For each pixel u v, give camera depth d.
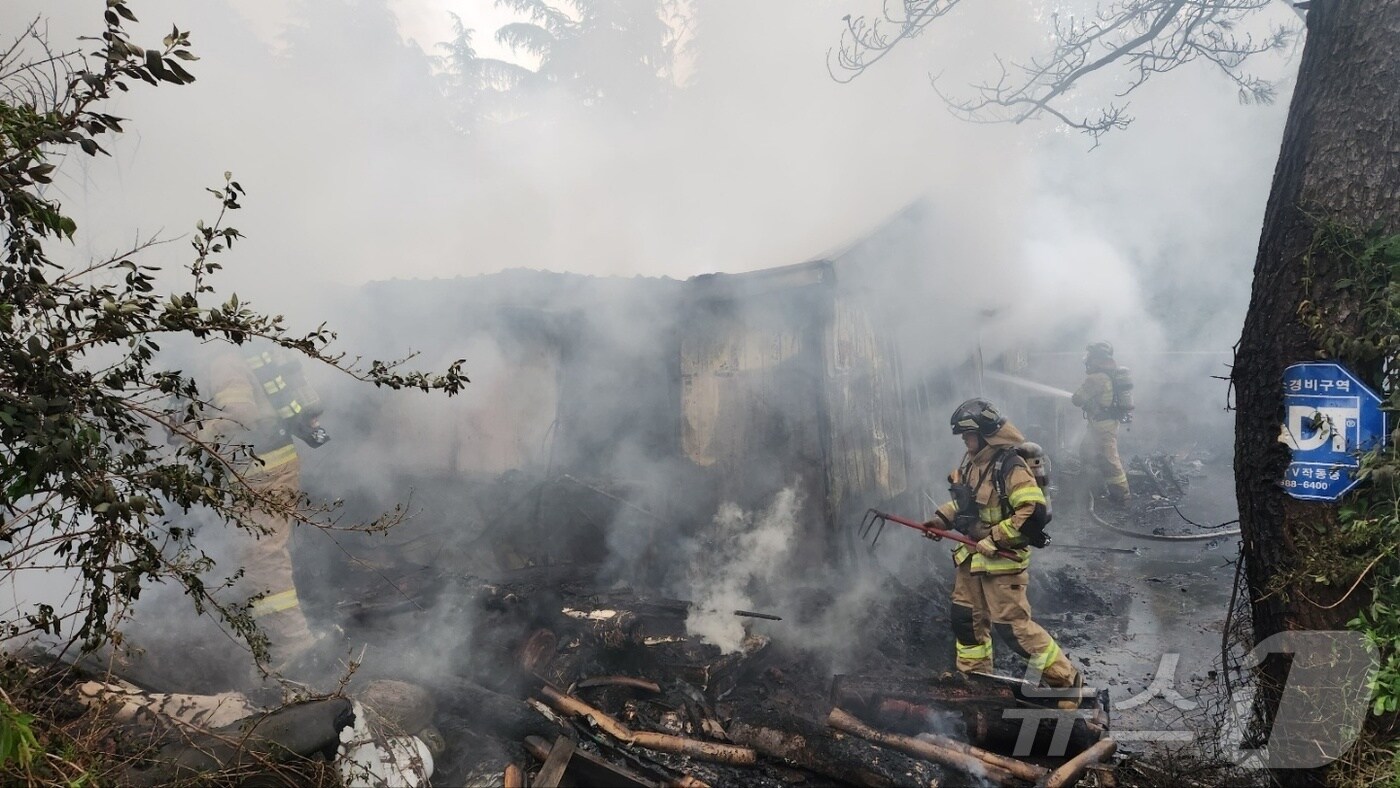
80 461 1.46
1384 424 2.37
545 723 3.32
